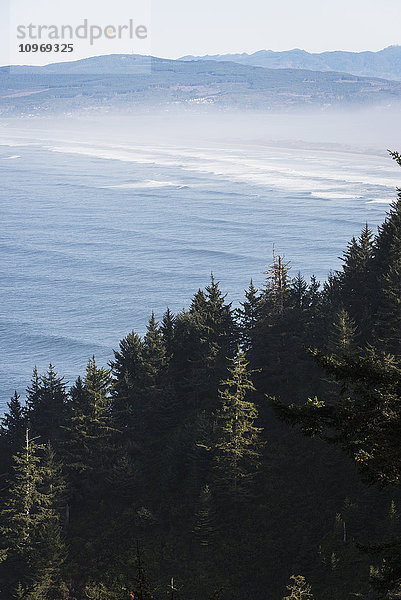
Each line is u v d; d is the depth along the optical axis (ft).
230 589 263.29
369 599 211.82
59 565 286.25
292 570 262.47
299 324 371.35
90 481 336.90
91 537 306.35
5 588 277.85
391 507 258.98
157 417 374.84
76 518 321.52
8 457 364.38
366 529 266.98
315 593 244.83
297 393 353.10
